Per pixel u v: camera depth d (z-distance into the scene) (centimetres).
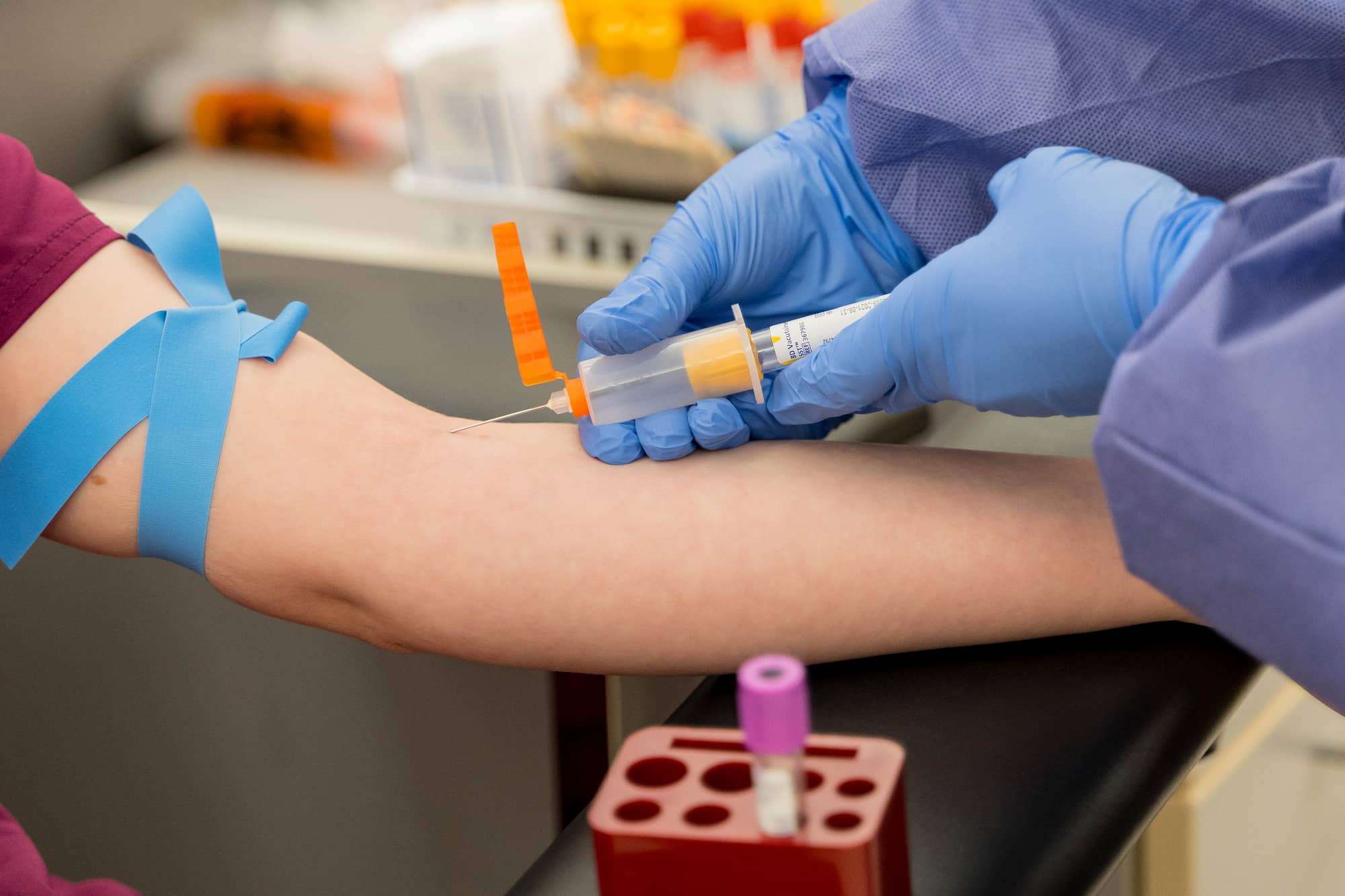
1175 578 90
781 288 107
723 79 134
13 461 100
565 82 135
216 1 172
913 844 90
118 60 161
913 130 103
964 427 110
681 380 101
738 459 101
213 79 167
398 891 126
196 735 124
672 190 134
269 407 101
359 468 101
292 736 123
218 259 105
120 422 100
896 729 94
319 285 132
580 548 99
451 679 119
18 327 101
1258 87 100
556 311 129
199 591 120
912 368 99
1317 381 87
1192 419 88
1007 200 98
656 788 85
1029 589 97
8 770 127
